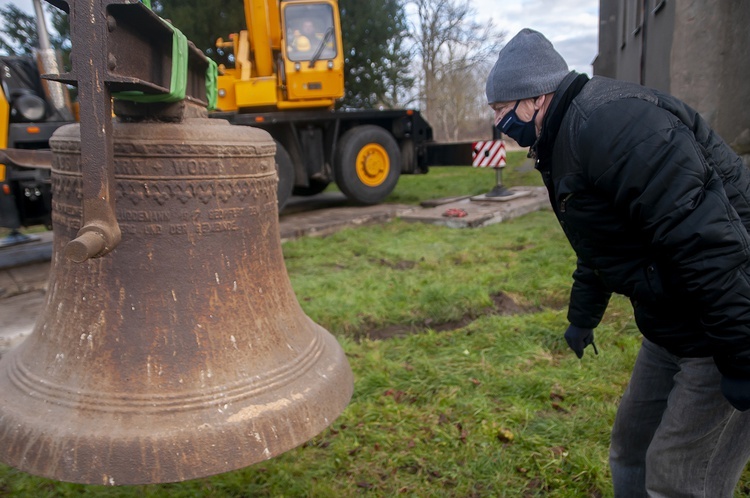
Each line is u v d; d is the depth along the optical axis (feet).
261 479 8.67
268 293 5.57
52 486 8.39
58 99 16.30
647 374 6.54
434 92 85.66
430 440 9.52
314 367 5.49
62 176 5.17
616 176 4.87
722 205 4.68
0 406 4.78
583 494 8.26
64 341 5.01
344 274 19.10
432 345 13.07
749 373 4.78
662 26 22.18
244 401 4.86
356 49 54.34
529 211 31.04
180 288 5.01
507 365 11.91
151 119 5.00
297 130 31.78
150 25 4.29
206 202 5.07
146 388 4.76
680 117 5.13
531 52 5.52
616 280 5.49
